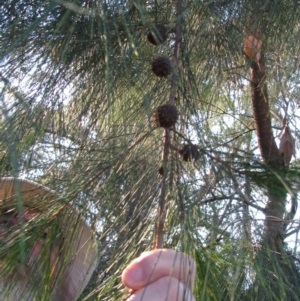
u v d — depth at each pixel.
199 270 0.30
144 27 0.37
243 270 0.34
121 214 0.33
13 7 0.33
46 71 0.35
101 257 0.39
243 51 0.45
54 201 0.33
